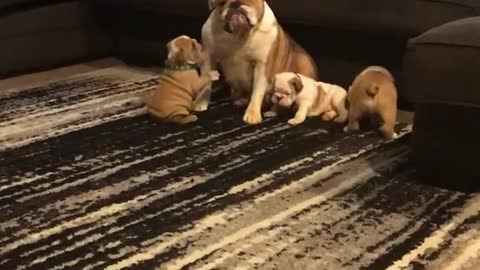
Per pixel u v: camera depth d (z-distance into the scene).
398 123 2.95
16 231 2.10
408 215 2.22
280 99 2.89
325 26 3.06
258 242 2.05
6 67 3.54
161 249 2.01
